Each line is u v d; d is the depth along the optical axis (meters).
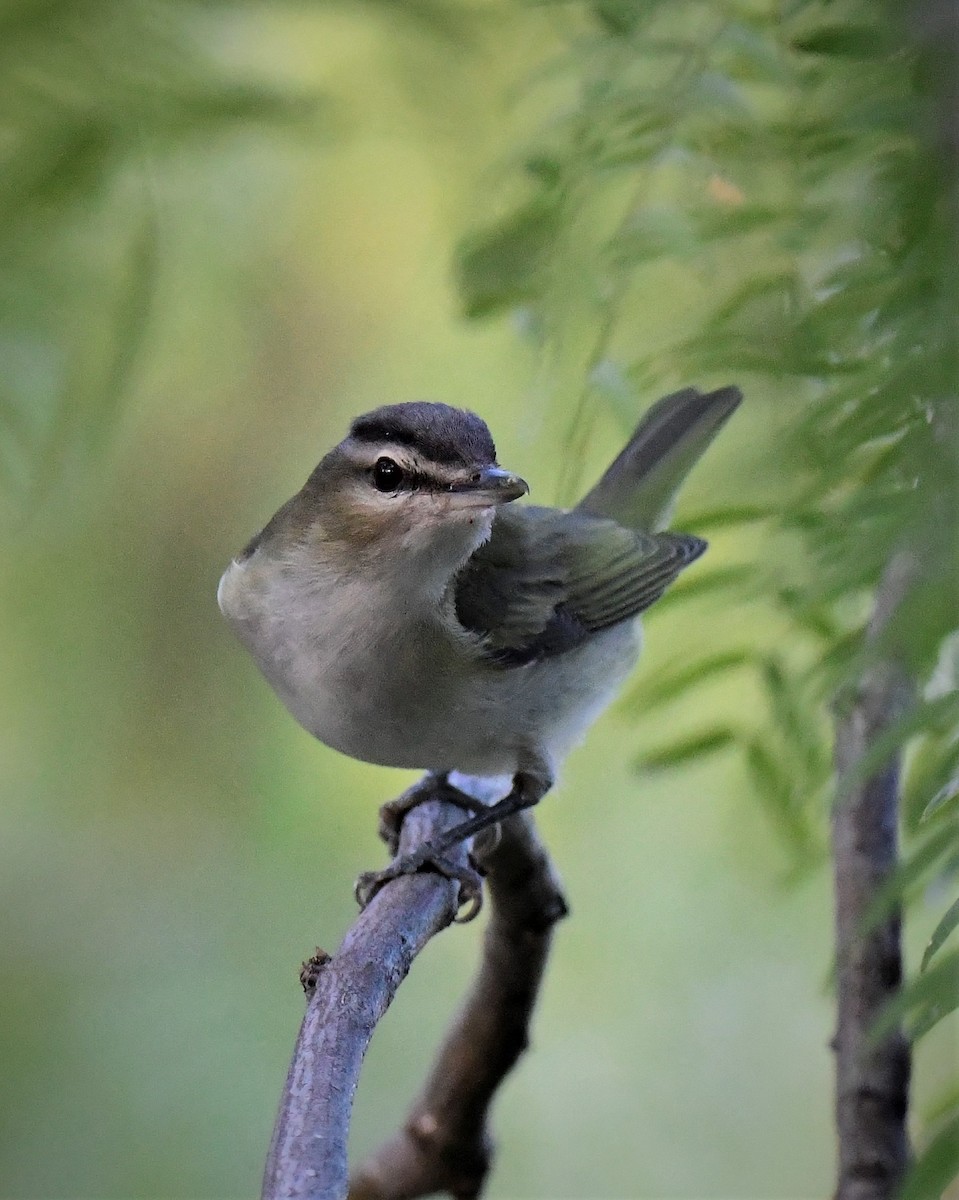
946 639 4.00
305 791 10.89
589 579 8.92
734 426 6.50
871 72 5.21
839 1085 5.68
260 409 10.56
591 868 10.02
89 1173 9.87
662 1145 10.81
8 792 10.78
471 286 5.61
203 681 10.91
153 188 5.46
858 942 5.50
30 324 5.58
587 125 5.57
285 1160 4.88
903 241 4.90
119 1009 10.40
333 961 6.00
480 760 8.66
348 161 7.89
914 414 4.41
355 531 8.00
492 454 7.99
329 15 6.02
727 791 7.70
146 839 10.84
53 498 8.45
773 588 5.87
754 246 5.67
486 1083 7.93
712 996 10.65
